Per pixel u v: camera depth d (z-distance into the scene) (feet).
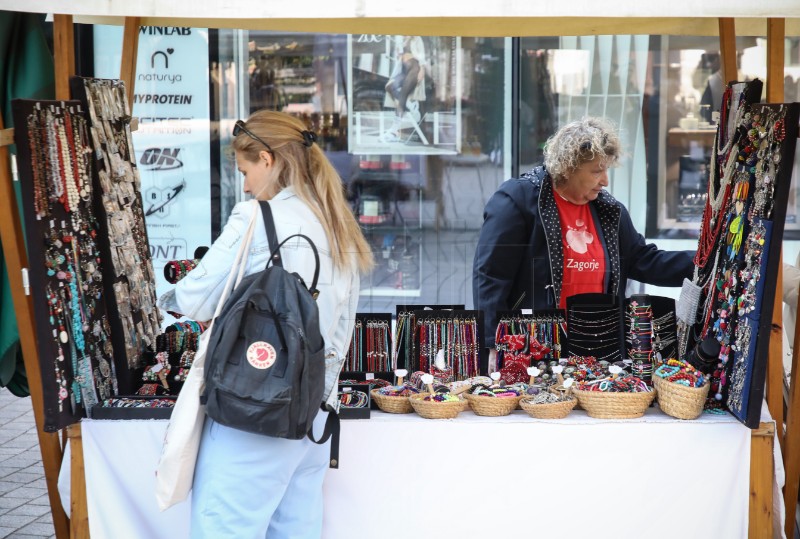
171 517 9.56
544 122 20.39
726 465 9.59
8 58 11.14
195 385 7.86
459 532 9.68
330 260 8.47
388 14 8.43
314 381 7.73
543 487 9.62
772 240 8.89
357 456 9.55
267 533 8.63
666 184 20.51
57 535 10.46
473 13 8.39
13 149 10.87
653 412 10.06
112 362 10.23
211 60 20.13
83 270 9.70
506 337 10.92
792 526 10.28
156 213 20.59
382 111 20.34
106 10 8.48
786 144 8.72
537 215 12.05
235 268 8.13
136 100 20.24
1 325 11.18
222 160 20.48
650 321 10.75
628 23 13.07
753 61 19.81
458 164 20.51
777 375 10.16
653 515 9.67
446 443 9.55
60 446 10.58
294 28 13.42
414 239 20.03
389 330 11.21
